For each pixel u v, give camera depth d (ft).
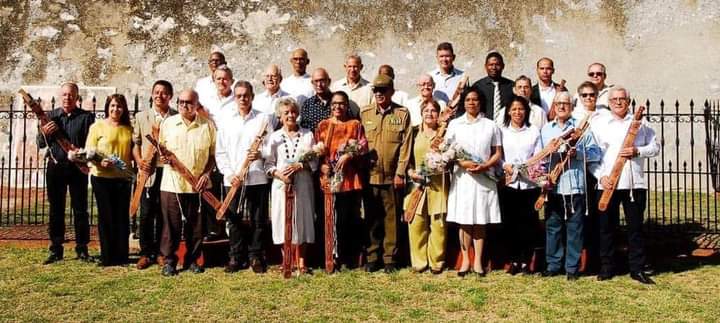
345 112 20.48
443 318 16.43
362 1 40.55
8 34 40.68
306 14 40.68
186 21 40.68
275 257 21.99
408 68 40.16
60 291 18.33
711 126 37.81
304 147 20.13
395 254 20.74
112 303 17.43
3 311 16.76
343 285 19.15
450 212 19.99
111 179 21.09
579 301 17.61
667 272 20.44
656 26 39.24
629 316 16.44
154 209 21.47
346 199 20.68
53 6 40.81
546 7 39.86
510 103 20.47
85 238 21.80
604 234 19.63
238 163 20.58
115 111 21.01
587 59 39.63
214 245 21.66
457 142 19.79
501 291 18.56
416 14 40.29
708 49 38.75
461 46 40.09
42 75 40.60
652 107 39.04
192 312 16.81
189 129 20.43
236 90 20.68
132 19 40.81
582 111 22.22
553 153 19.65
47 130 20.70
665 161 38.75
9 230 26.12
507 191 20.65
